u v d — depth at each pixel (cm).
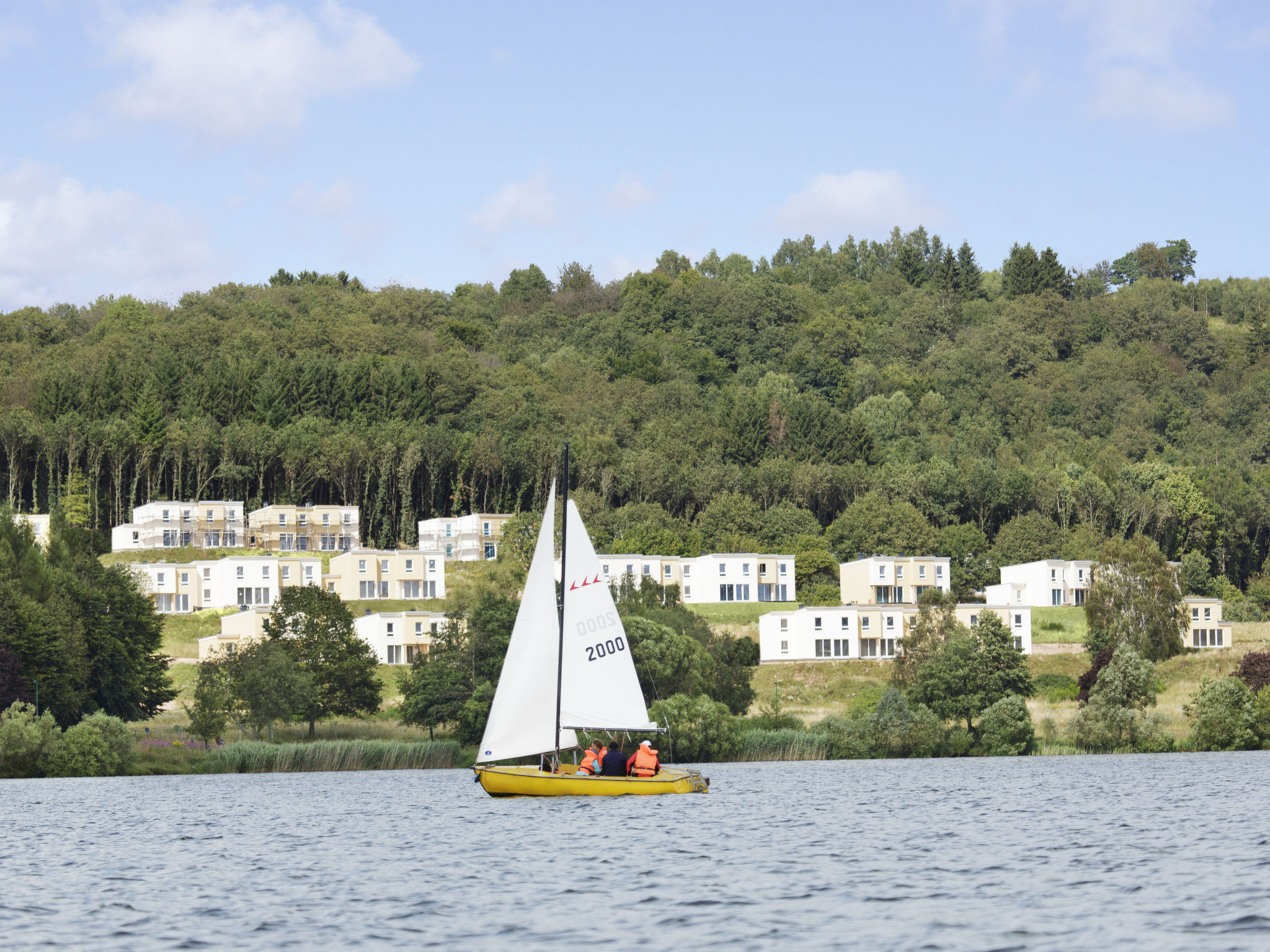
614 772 7819
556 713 7100
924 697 13662
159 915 4097
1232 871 4669
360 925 3894
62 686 13175
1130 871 4728
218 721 12838
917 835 5959
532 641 7081
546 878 4731
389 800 8319
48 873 5097
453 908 4147
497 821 6706
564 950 3500
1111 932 3606
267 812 7619
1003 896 4219
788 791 8594
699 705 12119
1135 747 13075
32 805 8331
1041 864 4953
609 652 7175
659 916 3953
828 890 4391
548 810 7250
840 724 12850
